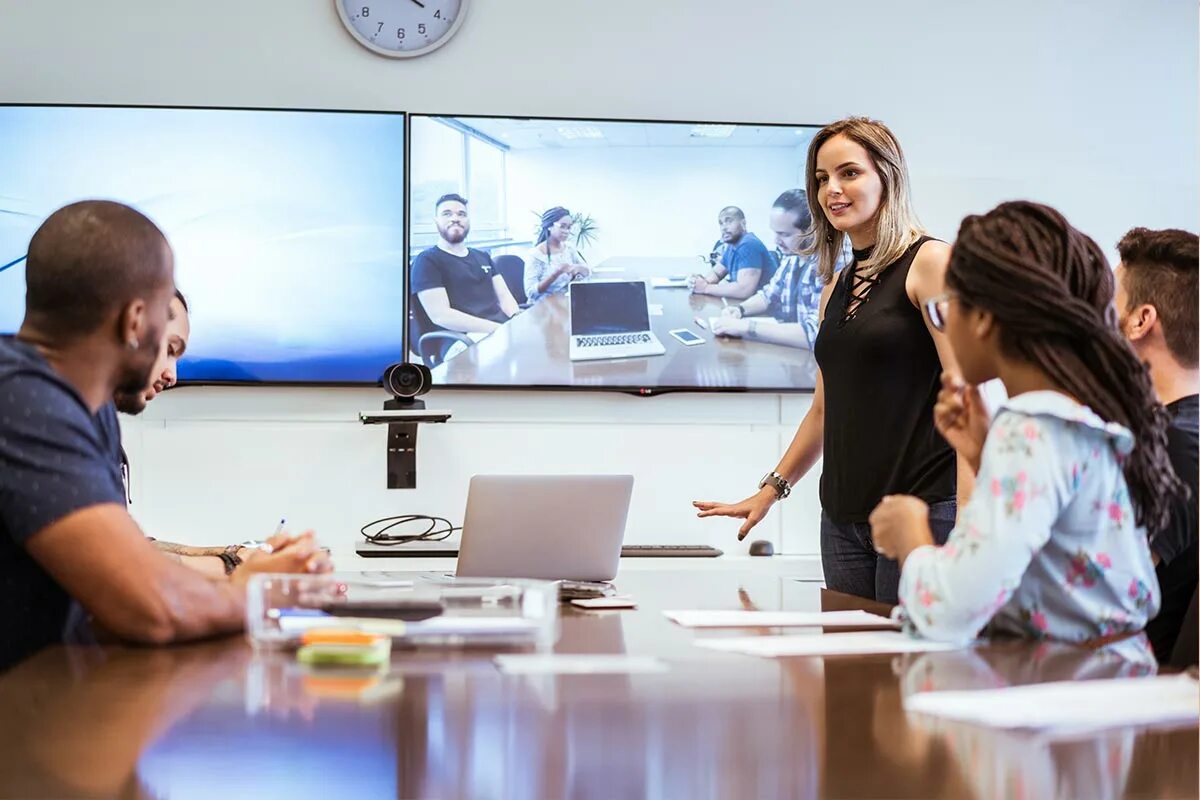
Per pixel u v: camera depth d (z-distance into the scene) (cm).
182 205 378
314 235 382
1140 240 183
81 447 142
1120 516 136
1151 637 164
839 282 256
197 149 378
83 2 383
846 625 157
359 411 387
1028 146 413
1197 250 179
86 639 145
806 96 405
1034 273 136
